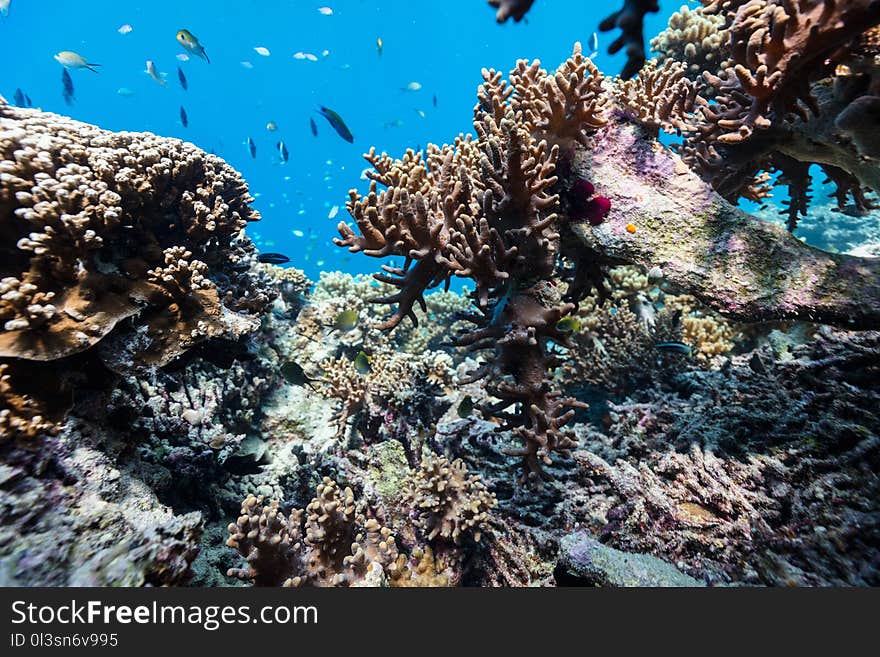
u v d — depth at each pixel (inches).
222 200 21.0
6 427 11.2
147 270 16.7
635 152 18.4
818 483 14.8
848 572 12.5
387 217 16.3
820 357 20.1
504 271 16.8
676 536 15.8
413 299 18.5
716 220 16.7
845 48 14.1
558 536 18.2
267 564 13.4
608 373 28.5
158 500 15.1
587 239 18.3
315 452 24.8
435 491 18.8
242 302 20.9
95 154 16.7
